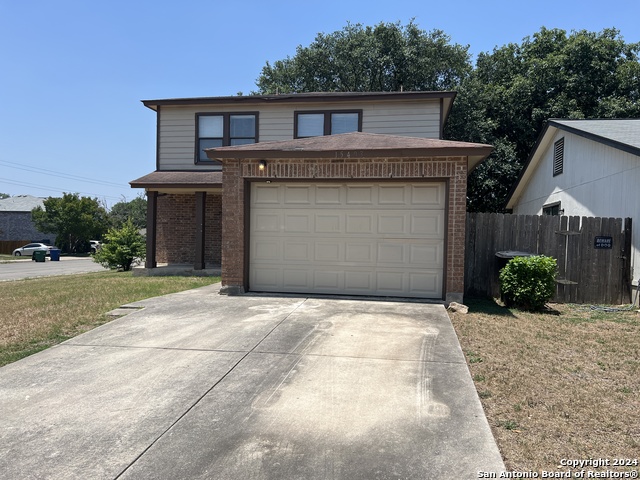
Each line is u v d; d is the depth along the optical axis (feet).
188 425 11.57
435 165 26.68
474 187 74.79
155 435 11.07
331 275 28.89
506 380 14.58
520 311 26.04
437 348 17.71
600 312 26.37
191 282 38.70
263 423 11.65
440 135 46.75
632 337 20.13
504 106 78.48
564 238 30.09
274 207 29.43
